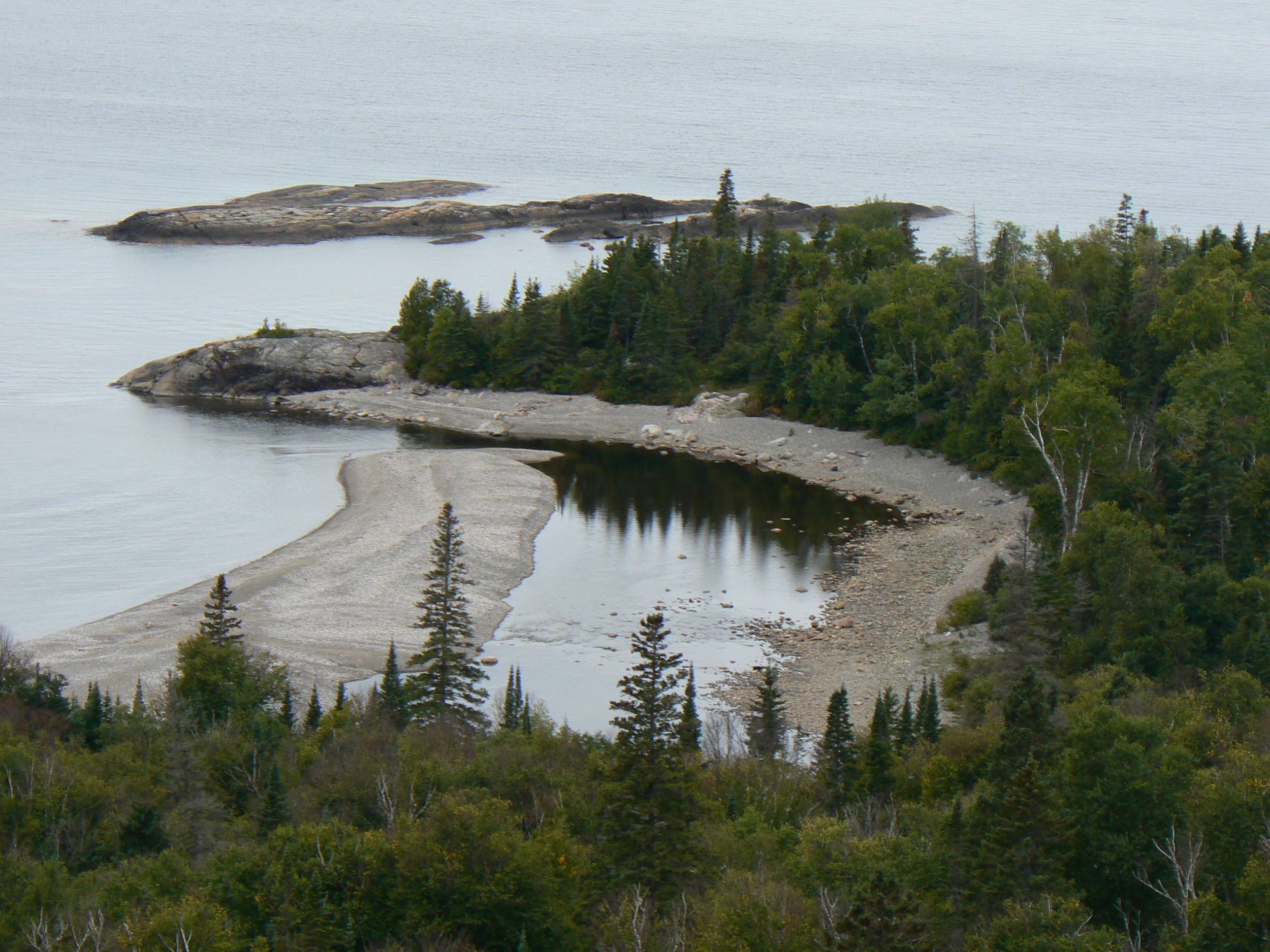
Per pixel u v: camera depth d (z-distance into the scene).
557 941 83.75
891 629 182.88
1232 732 111.12
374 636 177.12
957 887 85.19
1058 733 102.00
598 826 97.25
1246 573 159.62
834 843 88.75
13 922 81.06
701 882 90.19
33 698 138.38
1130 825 89.94
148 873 85.56
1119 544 151.50
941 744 121.00
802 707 158.00
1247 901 77.94
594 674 168.00
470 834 84.88
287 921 80.69
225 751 116.44
